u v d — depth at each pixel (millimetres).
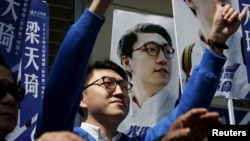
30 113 3197
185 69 3545
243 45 3791
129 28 3916
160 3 5277
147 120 3734
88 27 1836
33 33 3457
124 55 3852
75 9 4844
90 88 2307
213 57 2068
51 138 1052
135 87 3789
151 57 3914
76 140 1062
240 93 3713
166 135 1445
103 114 2258
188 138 1419
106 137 2268
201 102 2031
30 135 3143
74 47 1804
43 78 3361
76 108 1889
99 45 4812
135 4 5148
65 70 1790
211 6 3668
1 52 2930
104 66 2393
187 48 3598
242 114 5160
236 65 3738
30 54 3391
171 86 3908
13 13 3025
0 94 1754
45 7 3570
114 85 2307
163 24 4027
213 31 2107
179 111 2098
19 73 3289
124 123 3652
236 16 2088
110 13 4988
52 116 1791
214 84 2045
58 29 4832
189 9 3691
